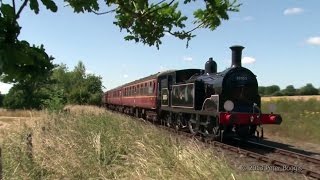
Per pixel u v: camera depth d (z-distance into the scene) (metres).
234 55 17.00
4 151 9.84
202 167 7.38
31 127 13.57
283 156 12.66
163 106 22.78
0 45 2.18
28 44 2.30
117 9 3.63
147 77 28.20
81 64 67.00
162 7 3.45
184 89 19.12
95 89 63.84
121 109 41.59
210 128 16.36
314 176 9.30
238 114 15.21
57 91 23.81
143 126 13.33
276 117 15.52
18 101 38.44
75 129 12.84
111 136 10.94
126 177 8.06
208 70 19.16
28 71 2.34
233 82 16.39
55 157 9.37
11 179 8.12
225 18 3.32
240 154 12.49
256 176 7.51
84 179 8.38
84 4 2.92
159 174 7.44
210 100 16.70
